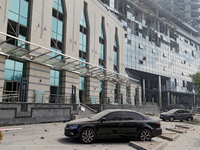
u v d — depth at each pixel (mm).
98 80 28250
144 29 50000
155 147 6789
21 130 10383
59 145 7023
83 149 6621
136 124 8172
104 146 7258
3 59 14438
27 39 17094
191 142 8633
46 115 14055
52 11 20562
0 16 14445
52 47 20109
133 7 47031
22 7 16844
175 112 21297
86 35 26766
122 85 36250
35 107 13219
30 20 17328
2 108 11172
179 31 67562
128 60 42312
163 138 9328
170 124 17172
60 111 15352
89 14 27078
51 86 20000
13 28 15906
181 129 12656
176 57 63375
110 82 31969
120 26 37938
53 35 20438
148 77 56812
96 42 28391
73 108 16766
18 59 16016
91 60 26766
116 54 36094
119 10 45531
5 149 6211
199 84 29672
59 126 12633
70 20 22797
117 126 7957
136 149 6938
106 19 32062
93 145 7348
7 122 11375
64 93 20984
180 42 67750
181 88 63344
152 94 59719
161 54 55125
